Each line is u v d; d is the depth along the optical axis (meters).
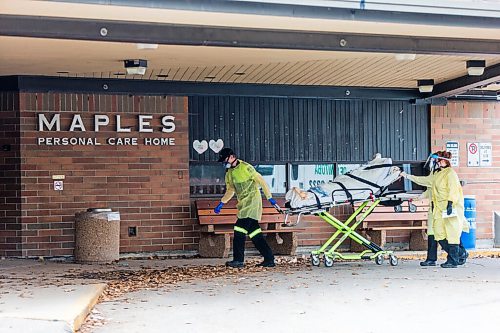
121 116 15.97
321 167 17.45
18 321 8.57
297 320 9.36
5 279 12.23
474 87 16.17
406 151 18.00
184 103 16.38
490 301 10.68
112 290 11.53
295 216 16.95
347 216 17.30
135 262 15.18
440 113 18.17
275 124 17.09
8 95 15.37
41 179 15.45
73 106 15.66
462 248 14.91
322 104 17.45
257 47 11.22
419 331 8.76
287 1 9.97
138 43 10.76
